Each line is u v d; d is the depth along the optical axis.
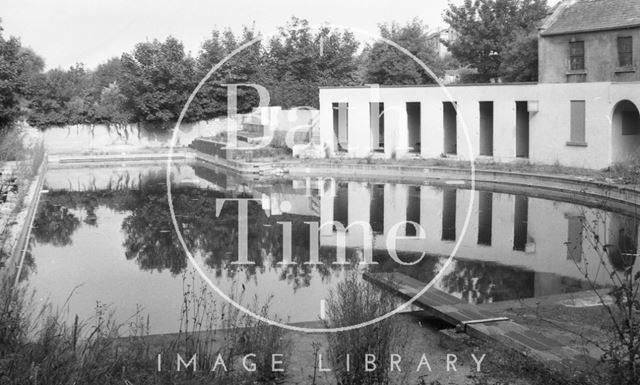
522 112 33.34
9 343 6.66
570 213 20.80
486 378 7.02
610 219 19.20
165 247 16.58
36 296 11.98
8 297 7.75
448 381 7.30
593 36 27.91
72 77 55.16
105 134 47.97
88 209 23.08
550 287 12.58
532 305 10.54
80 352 7.12
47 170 36.69
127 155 43.16
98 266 14.53
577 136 28.53
